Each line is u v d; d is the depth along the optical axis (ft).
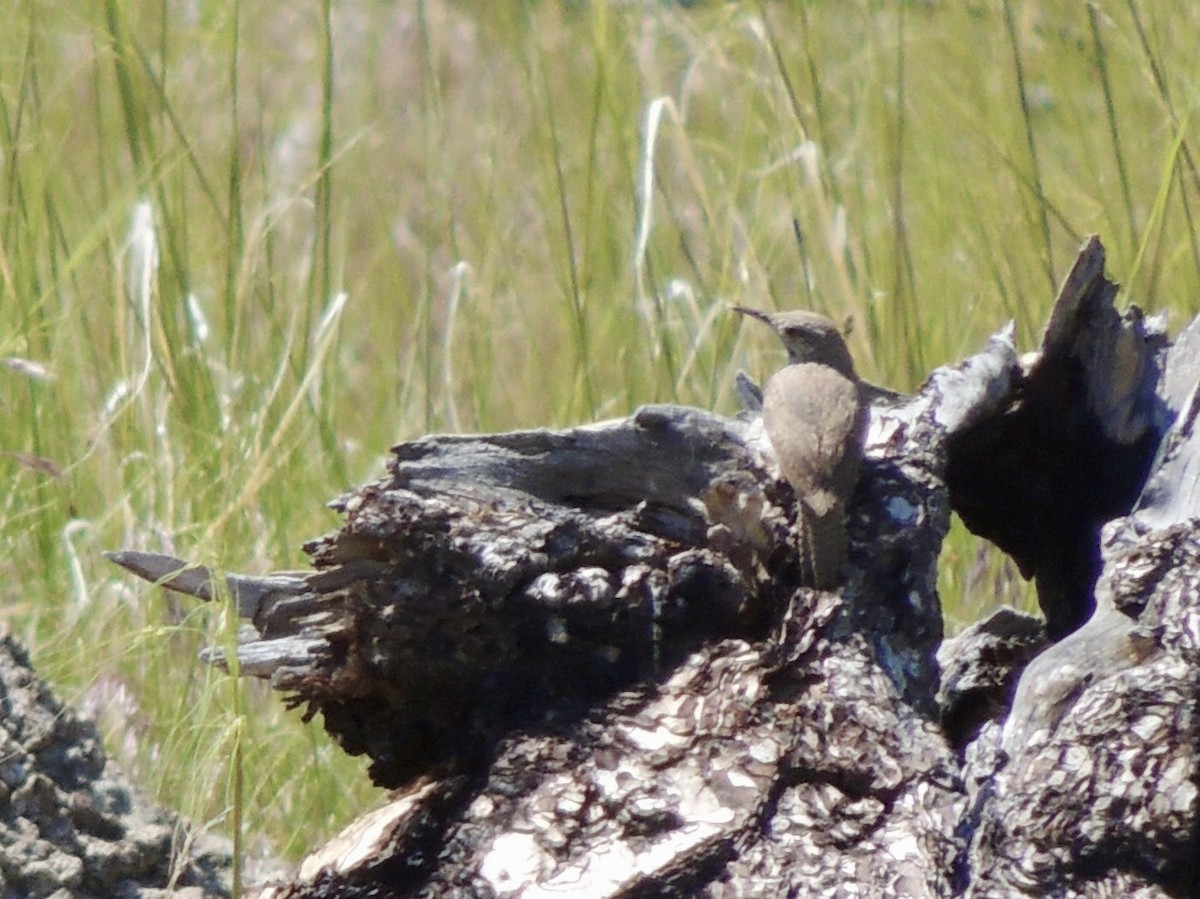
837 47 58.18
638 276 46.42
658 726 27.12
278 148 61.72
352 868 26.96
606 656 27.78
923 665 27.99
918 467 29.14
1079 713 25.17
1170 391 31.55
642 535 28.32
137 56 48.21
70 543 41.47
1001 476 32.58
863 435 28.55
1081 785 24.68
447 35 67.15
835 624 27.25
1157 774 24.49
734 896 25.31
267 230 47.14
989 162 50.65
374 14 67.15
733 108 57.26
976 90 53.47
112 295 49.85
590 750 27.09
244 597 29.45
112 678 38.22
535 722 27.61
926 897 24.81
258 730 39.60
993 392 30.63
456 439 28.37
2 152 50.62
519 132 58.70
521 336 53.78
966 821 25.38
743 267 47.32
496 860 26.37
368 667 28.45
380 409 50.62
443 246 58.03
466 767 27.84
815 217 49.85
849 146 51.83
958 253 51.47
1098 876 24.70
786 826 25.77
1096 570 32.45
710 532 28.27
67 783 30.19
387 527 27.48
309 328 47.26
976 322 48.65
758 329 47.29
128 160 55.77
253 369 48.21
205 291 53.98
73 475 45.03
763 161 51.52
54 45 55.16
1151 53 44.88
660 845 25.82
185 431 45.60
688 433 28.81
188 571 29.63
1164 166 44.37
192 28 61.05
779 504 28.55
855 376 35.06
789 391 28.91
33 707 30.27
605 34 49.34
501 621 27.63
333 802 37.91
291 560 41.98
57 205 52.19
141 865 29.99
